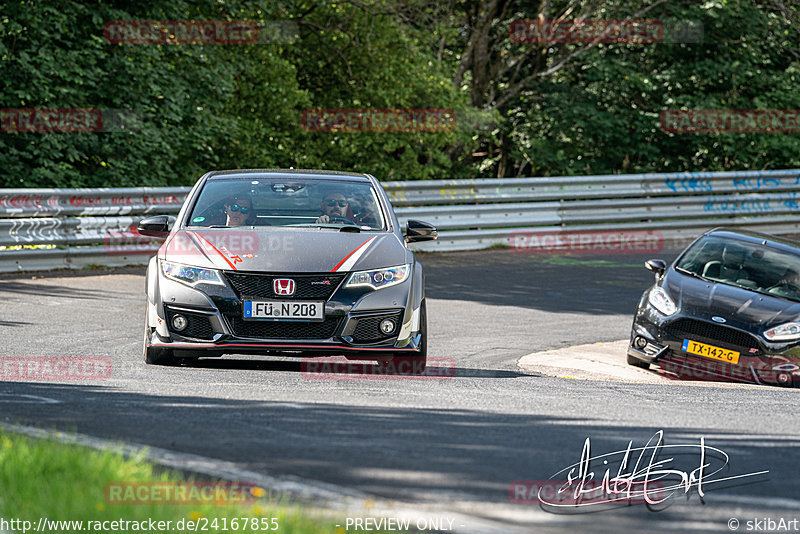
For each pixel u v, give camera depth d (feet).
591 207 269.64
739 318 130.21
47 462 55.77
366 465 64.23
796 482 64.95
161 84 272.92
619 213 272.92
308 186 115.44
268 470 61.72
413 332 102.73
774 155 405.80
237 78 317.01
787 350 127.34
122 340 128.47
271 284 99.14
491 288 194.18
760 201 292.40
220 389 92.12
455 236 245.45
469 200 252.21
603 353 141.79
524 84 422.41
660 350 131.85
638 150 412.77
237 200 111.65
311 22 344.28
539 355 135.74
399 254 104.83
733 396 105.91
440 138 352.49
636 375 128.77
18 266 189.88
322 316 99.09
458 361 126.31
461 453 68.74
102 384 94.43
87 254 198.80
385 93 343.67
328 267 100.32
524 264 226.38
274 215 110.11
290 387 95.25
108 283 182.19
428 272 211.20
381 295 100.94
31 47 248.11
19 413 77.82
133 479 54.44
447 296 183.42
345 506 54.34
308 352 100.17
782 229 295.28
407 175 350.02
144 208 208.64
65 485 52.03
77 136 255.29
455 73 378.53
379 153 347.97
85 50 252.42
